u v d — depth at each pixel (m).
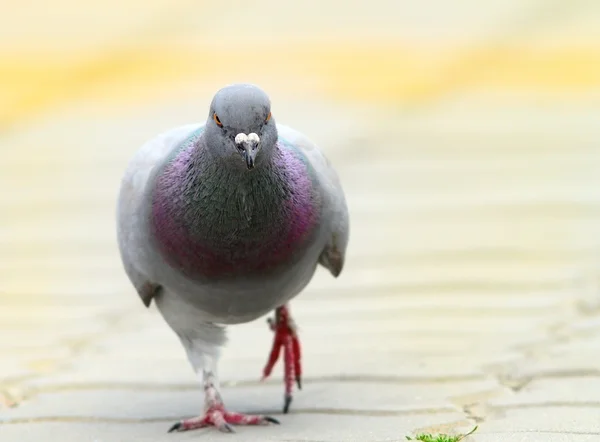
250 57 28.67
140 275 8.41
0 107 24.88
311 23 32.66
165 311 8.49
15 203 17.81
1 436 8.62
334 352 10.55
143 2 36.84
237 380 9.98
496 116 22.48
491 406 8.72
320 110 23.38
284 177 7.66
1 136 22.58
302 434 8.24
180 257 7.78
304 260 8.03
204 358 8.53
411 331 11.15
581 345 10.26
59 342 11.46
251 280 7.83
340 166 19.16
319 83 25.73
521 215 15.82
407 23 32.34
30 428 8.80
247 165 7.14
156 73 27.36
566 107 22.95
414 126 21.92
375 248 14.55
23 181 19.19
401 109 23.42
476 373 9.67
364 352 10.49
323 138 21.06
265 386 9.77
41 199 17.98
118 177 19.16
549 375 9.45
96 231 16.11
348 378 9.74
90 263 14.57
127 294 13.20
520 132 21.12
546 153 19.48
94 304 12.84
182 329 8.50
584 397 8.76
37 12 35.53
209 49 29.72
